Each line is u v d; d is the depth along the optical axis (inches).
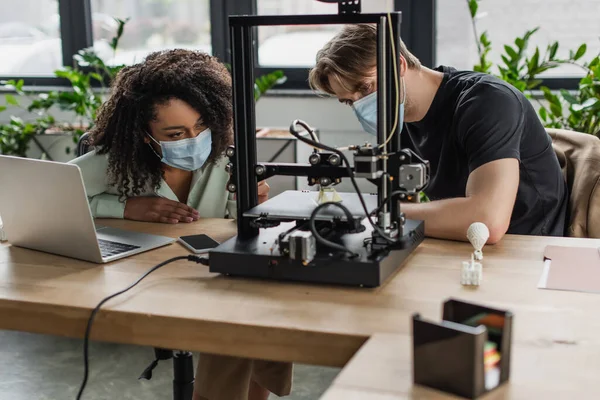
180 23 160.2
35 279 58.3
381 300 51.8
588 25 138.2
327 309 50.4
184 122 74.0
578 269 56.6
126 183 79.1
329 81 70.9
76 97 143.0
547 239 65.7
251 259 55.9
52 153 147.7
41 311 53.4
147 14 161.2
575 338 44.6
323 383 106.3
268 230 62.3
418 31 144.6
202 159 76.6
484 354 38.1
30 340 119.6
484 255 61.3
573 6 137.9
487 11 141.6
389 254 55.1
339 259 53.9
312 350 47.4
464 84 75.4
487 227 62.9
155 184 81.2
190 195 83.2
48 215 62.3
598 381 39.4
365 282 53.4
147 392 102.7
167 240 67.9
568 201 81.0
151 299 53.2
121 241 67.5
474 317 40.5
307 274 54.7
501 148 68.3
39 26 166.1
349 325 47.6
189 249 65.6
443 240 65.9
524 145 76.5
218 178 83.2
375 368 41.5
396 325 47.4
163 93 73.7
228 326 48.8
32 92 156.0
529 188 77.9
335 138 148.9
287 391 74.5
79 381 105.8
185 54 80.0
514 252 62.0
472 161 69.6
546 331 45.7
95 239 60.5
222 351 49.4
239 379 68.7
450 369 38.4
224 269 56.9
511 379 39.9
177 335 50.3
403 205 68.0
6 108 161.6
